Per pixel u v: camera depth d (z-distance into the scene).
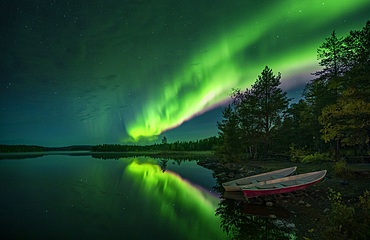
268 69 35.06
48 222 11.12
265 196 14.45
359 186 12.55
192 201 15.31
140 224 10.84
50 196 16.77
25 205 14.28
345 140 14.66
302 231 9.04
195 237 9.22
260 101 35.38
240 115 37.00
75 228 10.34
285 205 12.80
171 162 55.88
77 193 17.84
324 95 26.75
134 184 22.08
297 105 40.34
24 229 10.22
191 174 30.53
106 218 11.77
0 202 15.04
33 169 36.44
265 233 9.16
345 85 14.77
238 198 15.97
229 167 32.38
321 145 33.34
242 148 34.59
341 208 8.56
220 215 12.08
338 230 7.95
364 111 12.56
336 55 25.02
